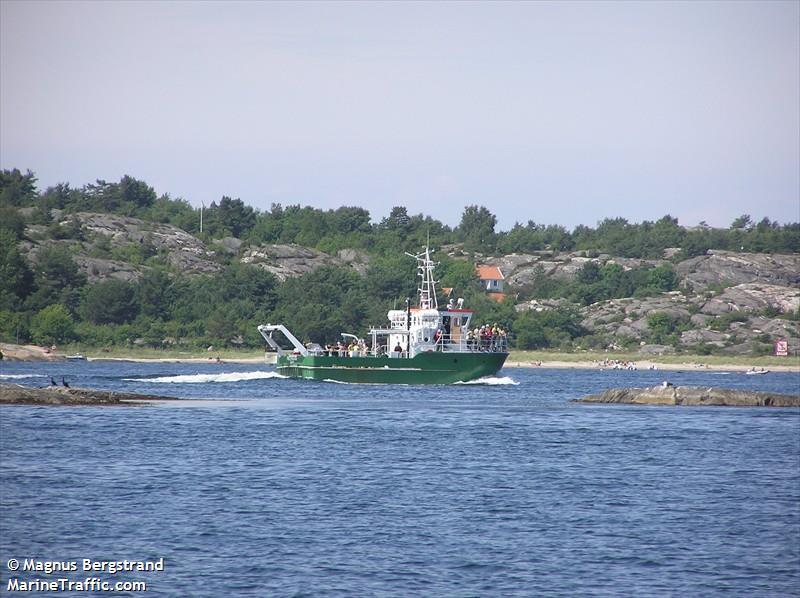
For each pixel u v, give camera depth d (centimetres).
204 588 14462
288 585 14600
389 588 14575
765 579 15350
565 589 14725
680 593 14688
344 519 18188
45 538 16750
